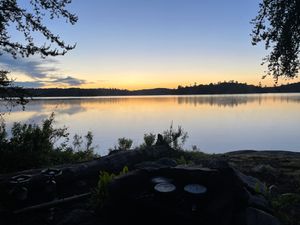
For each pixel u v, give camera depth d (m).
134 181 6.16
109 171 8.63
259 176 9.45
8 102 11.33
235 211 5.85
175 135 13.14
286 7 10.84
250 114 85.94
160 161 9.17
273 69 11.87
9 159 9.82
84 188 7.80
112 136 37.84
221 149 28.94
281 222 6.23
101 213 6.30
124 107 160.88
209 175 5.79
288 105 140.75
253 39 11.81
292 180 8.98
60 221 6.25
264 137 38.28
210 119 71.12
